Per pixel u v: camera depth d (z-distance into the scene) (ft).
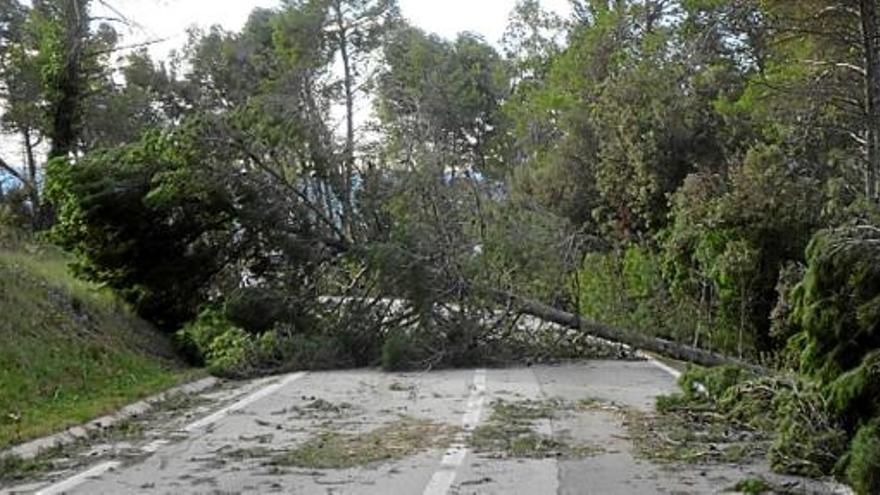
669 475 30.53
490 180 71.97
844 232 31.50
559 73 120.26
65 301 59.88
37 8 105.60
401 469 31.58
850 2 55.47
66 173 64.39
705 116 83.46
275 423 41.32
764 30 60.23
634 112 87.15
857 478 26.61
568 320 64.39
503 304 63.87
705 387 44.01
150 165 64.54
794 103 63.52
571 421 41.19
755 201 63.05
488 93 168.45
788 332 56.29
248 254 67.10
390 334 62.90
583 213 108.78
